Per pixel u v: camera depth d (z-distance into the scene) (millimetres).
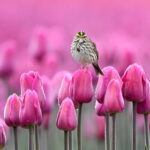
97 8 24125
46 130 9820
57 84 9172
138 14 22562
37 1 23844
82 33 10203
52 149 11180
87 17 23656
